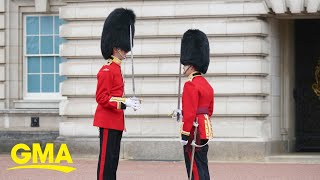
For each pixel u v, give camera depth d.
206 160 53.19
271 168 76.06
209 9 83.94
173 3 84.94
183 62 54.22
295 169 75.25
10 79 95.69
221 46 83.75
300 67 91.00
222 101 83.75
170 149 84.44
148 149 84.81
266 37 84.88
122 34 55.72
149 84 85.12
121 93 54.88
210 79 84.19
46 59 96.00
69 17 87.44
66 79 88.56
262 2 83.06
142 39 85.75
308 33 90.88
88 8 86.94
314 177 68.94
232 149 83.00
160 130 85.00
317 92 90.50
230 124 83.38
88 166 77.88
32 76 96.19
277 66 87.31
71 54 87.38
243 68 83.38
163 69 84.88
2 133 93.50
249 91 83.19
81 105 87.12
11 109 94.62
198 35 54.28
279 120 88.12
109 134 54.22
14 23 95.75
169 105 84.69
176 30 84.81
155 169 75.56
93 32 86.81
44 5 94.75
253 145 82.62
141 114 85.19
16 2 95.81
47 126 94.06
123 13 56.00
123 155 85.38
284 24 88.62
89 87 87.06
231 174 71.00
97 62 87.00
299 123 90.81
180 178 68.25
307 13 82.88
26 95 96.00
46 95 95.69
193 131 52.62
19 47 95.88
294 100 90.56
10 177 68.56
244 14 83.38
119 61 55.62
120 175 70.38
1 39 95.62
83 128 87.12
